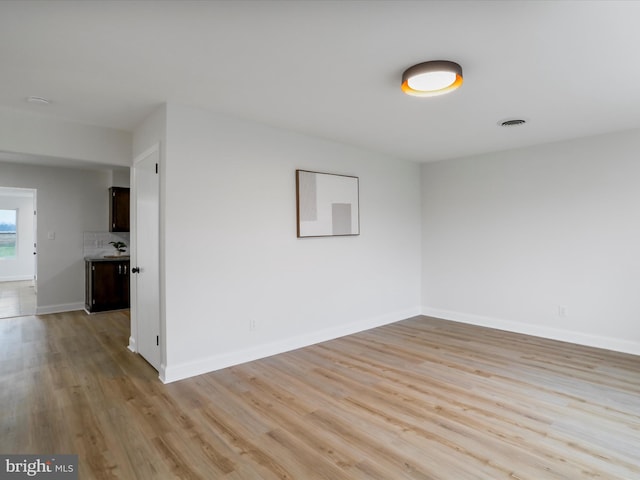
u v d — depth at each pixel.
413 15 1.80
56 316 5.50
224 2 1.68
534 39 2.02
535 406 2.60
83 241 6.09
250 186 3.53
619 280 3.80
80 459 1.99
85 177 6.11
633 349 3.71
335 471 1.90
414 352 3.80
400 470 1.90
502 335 4.42
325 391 2.86
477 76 2.51
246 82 2.60
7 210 9.76
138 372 3.24
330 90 2.75
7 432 2.26
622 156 3.77
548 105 3.05
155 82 2.59
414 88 2.49
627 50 2.15
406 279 5.32
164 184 3.02
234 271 3.42
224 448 2.10
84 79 2.53
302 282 3.98
